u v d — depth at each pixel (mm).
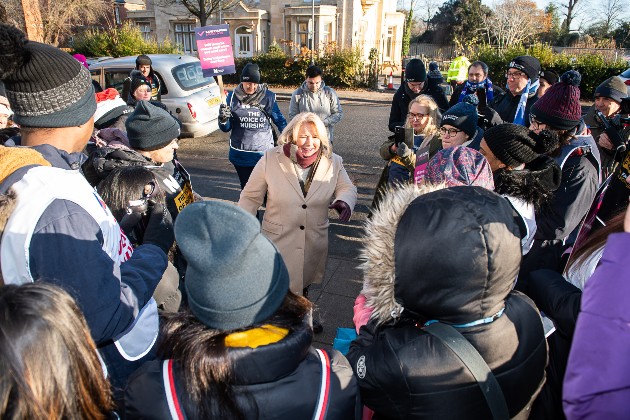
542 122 2332
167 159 2334
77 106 1396
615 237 940
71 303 908
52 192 1220
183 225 1010
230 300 981
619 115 3527
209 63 4887
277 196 2789
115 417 1042
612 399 851
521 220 1230
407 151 2973
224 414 970
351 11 23438
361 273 3990
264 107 4727
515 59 4230
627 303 866
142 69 6051
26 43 1317
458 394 1104
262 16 23625
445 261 1100
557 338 1459
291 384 1038
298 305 1153
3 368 784
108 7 25328
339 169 2918
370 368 1190
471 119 2666
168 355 1082
